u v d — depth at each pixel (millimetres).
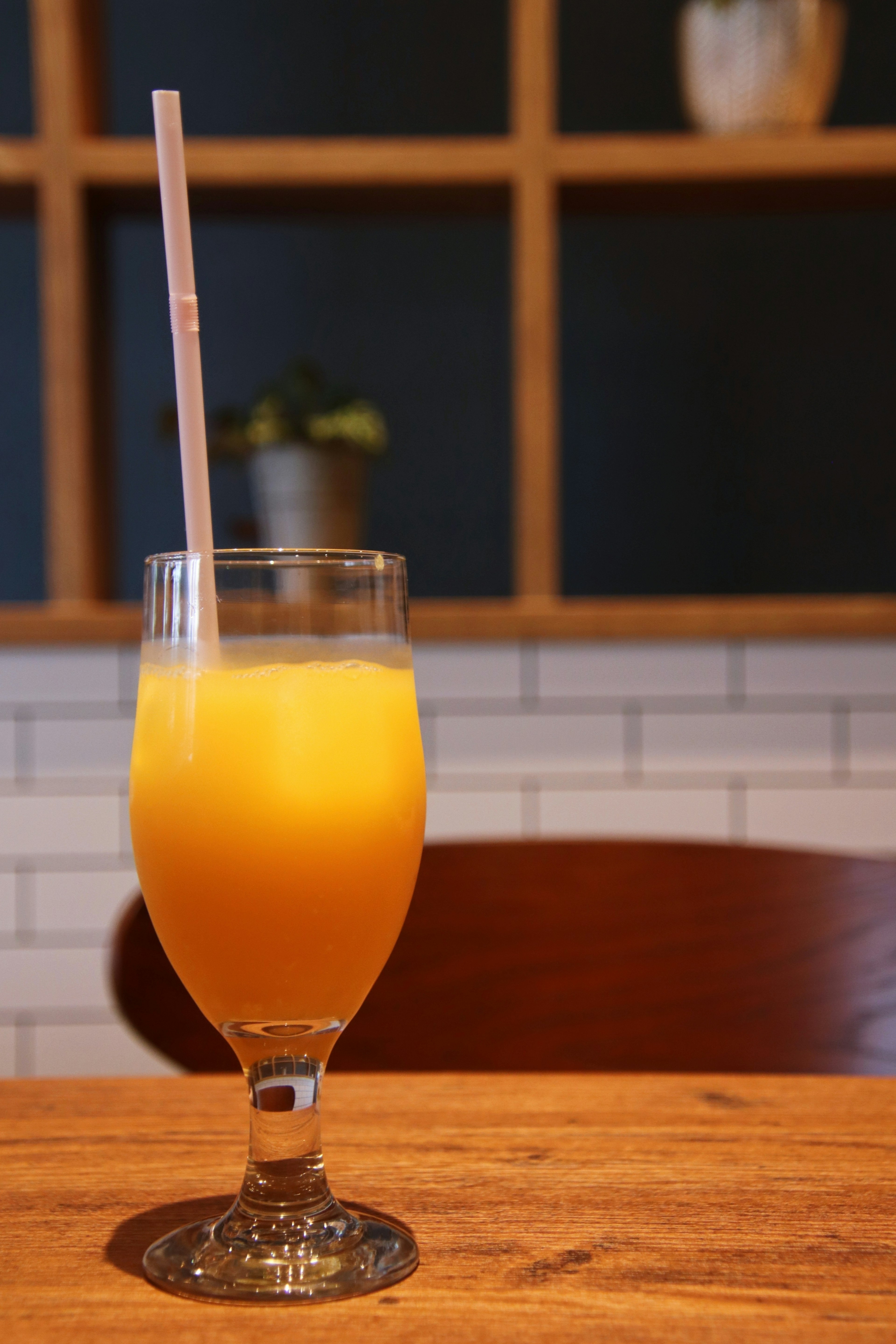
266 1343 573
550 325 1727
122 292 1930
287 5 1919
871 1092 901
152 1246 681
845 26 1854
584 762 1765
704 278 1945
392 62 1924
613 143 1729
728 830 1763
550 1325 591
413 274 1942
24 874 1765
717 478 1951
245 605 701
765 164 1728
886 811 1756
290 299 1941
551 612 1710
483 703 1766
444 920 1113
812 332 1945
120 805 1761
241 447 1748
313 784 684
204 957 699
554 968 1108
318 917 688
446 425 1951
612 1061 1099
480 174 1734
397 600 756
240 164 1740
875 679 1753
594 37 1920
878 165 1725
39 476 1950
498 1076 921
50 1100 895
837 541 1945
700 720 1760
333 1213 700
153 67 1916
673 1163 800
